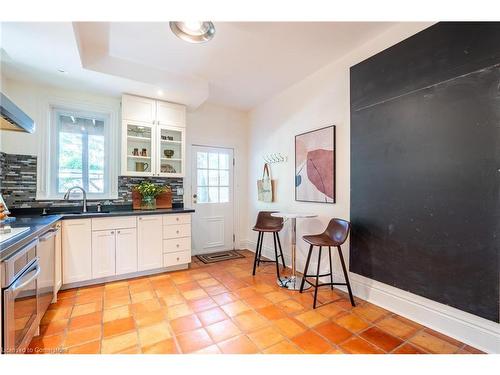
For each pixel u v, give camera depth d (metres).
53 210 2.90
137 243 2.91
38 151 2.82
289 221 3.39
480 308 1.60
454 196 1.72
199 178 4.01
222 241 4.23
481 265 1.60
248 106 4.17
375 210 2.25
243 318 2.05
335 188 2.69
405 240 2.01
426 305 1.92
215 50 2.48
